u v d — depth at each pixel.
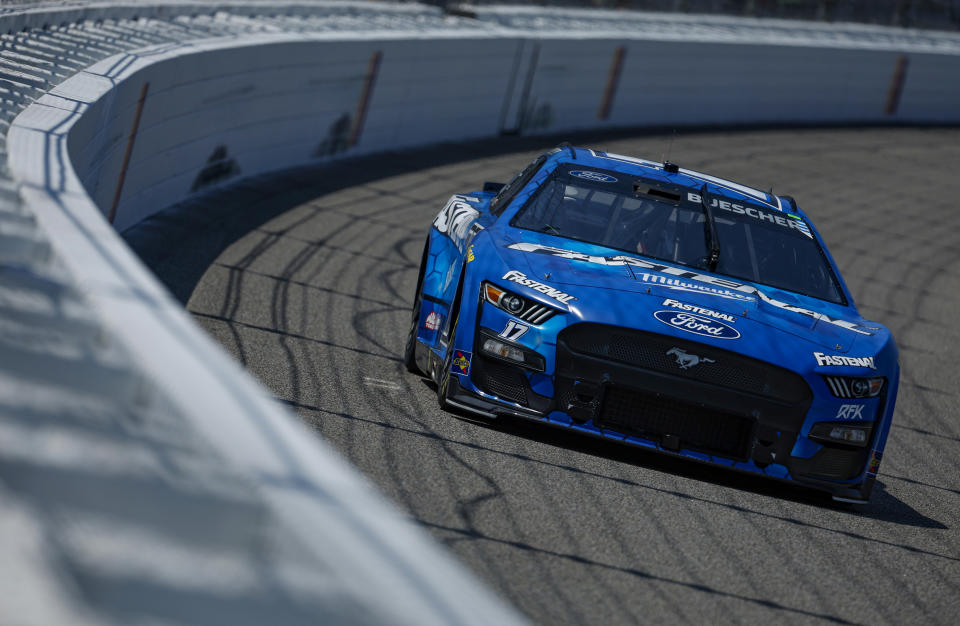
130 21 31.83
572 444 15.59
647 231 17.38
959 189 60.12
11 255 10.69
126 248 10.76
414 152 45.84
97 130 20.31
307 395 15.58
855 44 73.69
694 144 59.19
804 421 14.62
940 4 82.19
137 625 5.22
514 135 53.62
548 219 17.42
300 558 6.25
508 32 52.31
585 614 9.88
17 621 5.00
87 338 9.29
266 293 22.33
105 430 7.54
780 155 60.62
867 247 44.38
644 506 13.45
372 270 26.69
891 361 15.47
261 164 36.22
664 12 68.44
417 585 5.54
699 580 11.37
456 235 18.06
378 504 6.45
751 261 17.19
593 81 57.78
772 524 13.77
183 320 8.84
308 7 43.84
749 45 66.44
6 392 7.78
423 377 18.11
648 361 14.64
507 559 10.87
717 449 14.73
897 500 16.44
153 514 6.49
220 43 30.94
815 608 11.20
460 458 13.93
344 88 40.72
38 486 6.43
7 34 22.81
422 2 54.41
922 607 11.83
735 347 14.55
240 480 6.39
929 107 79.06
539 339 14.84
